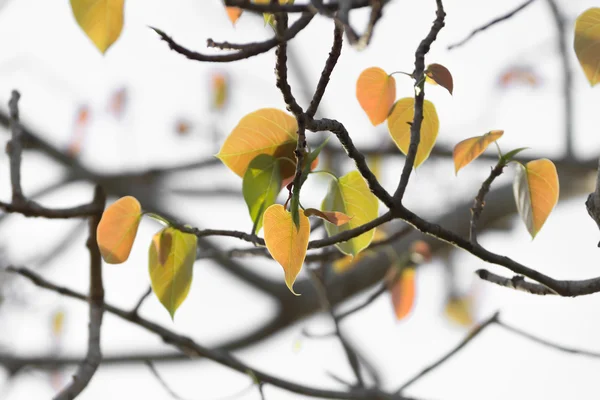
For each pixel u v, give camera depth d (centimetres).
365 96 240
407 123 236
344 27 208
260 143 237
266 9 211
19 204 251
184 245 240
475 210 235
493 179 236
